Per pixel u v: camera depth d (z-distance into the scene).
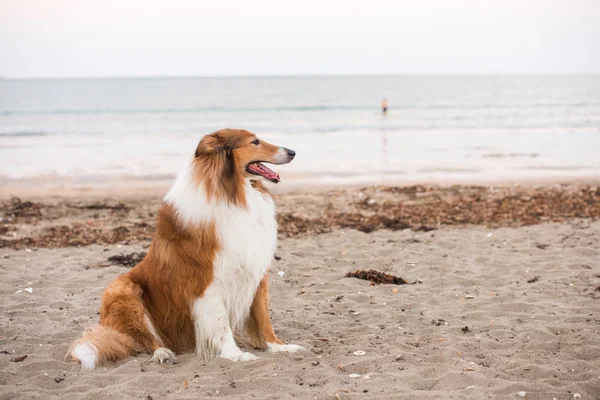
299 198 13.25
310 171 17.47
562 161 19.23
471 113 42.34
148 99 65.06
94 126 34.00
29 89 96.50
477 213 11.42
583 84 103.88
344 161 19.55
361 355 4.95
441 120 36.59
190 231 4.68
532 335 5.30
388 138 26.52
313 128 31.69
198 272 4.74
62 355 5.09
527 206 11.90
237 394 4.12
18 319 6.13
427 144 24.17
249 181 4.94
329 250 9.05
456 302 6.55
